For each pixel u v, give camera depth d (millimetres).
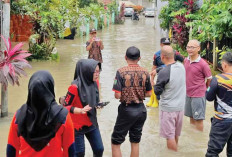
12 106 8070
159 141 6117
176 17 16125
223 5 9898
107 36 25297
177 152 5637
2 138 6152
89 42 10906
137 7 60125
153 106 8172
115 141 4988
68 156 3127
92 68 4332
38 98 2797
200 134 6387
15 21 19328
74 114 4398
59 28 13938
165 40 7234
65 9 14438
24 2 13711
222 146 4707
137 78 4840
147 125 6938
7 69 6727
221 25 9805
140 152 5648
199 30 12547
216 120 4688
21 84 10227
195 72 6148
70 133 3057
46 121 2830
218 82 4602
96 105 4492
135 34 27234
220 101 4629
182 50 15945
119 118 4922
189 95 6312
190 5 16094
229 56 4660
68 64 13445
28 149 2957
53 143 2967
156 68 7227
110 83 10375
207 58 12609
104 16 33781
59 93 9109
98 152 4621
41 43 14367
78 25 16688
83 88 4363
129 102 4828
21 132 2887
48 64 13328
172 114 5441
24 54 7000
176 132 5676
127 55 4930
